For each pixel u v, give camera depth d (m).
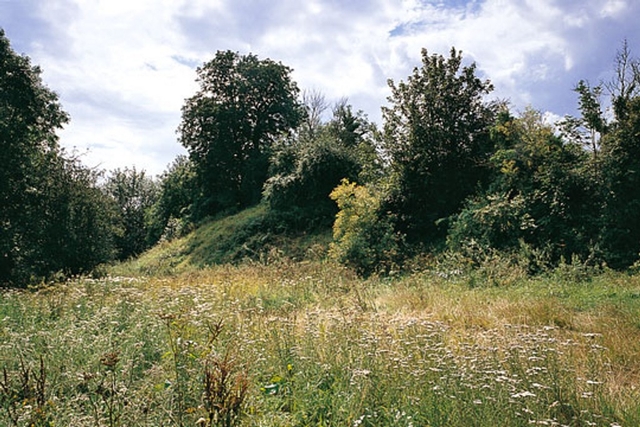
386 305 10.12
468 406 3.76
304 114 40.47
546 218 14.55
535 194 15.16
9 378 4.00
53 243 20.67
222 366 3.20
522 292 10.92
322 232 23.05
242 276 14.73
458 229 16.17
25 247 20.25
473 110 19.89
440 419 3.72
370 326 6.26
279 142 31.62
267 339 5.55
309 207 24.56
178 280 14.26
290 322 6.23
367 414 3.79
